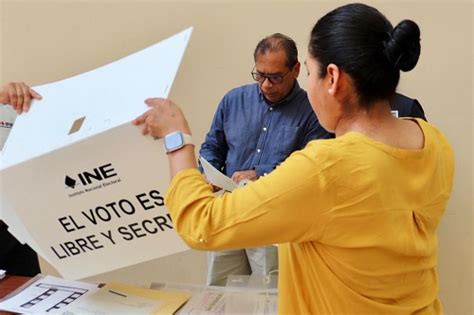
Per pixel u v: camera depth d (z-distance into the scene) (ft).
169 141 2.65
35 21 7.66
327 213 2.20
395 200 2.26
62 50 7.72
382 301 2.43
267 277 3.92
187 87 7.37
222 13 7.01
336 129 2.50
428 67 6.38
